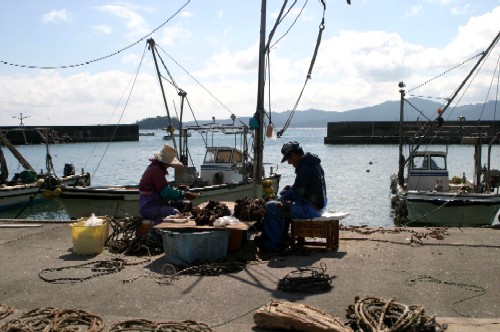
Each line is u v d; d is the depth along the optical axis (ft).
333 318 15.35
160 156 28.22
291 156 26.35
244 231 27.45
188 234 23.15
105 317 16.70
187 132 63.00
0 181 80.48
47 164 74.54
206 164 65.41
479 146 64.03
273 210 25.88
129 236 28.07
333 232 25.88
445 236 29.50
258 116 35.55
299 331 15.17
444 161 64.59
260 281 20.79
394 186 77.15
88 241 25.88
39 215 76.07
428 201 57.00
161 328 15.55
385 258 24.39
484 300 18.35
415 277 21.21
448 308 17.57
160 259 24.82
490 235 29.60
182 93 61.26
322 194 26.17
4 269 23.08
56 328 15.34
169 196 27.96
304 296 18.89
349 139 308.40
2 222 34.73
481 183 64.75
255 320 15.70
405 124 74.02
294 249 25.55
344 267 22.84
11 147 83.71
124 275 21.93
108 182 127.75
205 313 17.25
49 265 23.75
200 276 21.63
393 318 15.33
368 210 77.77
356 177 128.77
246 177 64.28
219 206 26.78
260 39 35.04
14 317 16.74
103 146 318.04
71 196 57.16
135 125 385.70
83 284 20.70
